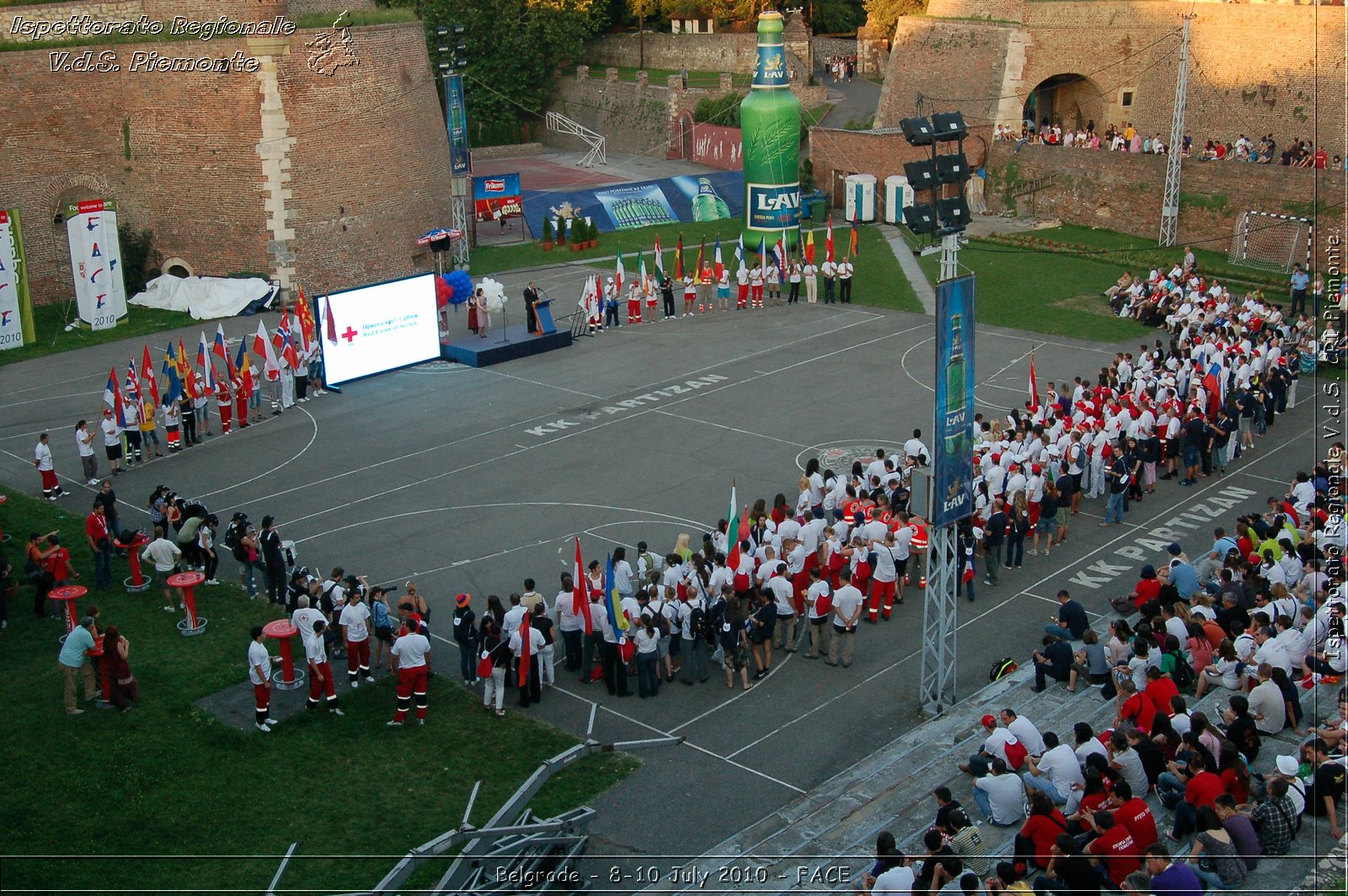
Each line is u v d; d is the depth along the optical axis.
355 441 39.75
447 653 26.97
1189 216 62.31
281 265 56.16
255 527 32.91
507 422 41.12
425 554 31.36
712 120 88.50
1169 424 35.81
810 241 54.75
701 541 31.52
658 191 75.44
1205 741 18.97
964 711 23.78
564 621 26.03
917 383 43.88
